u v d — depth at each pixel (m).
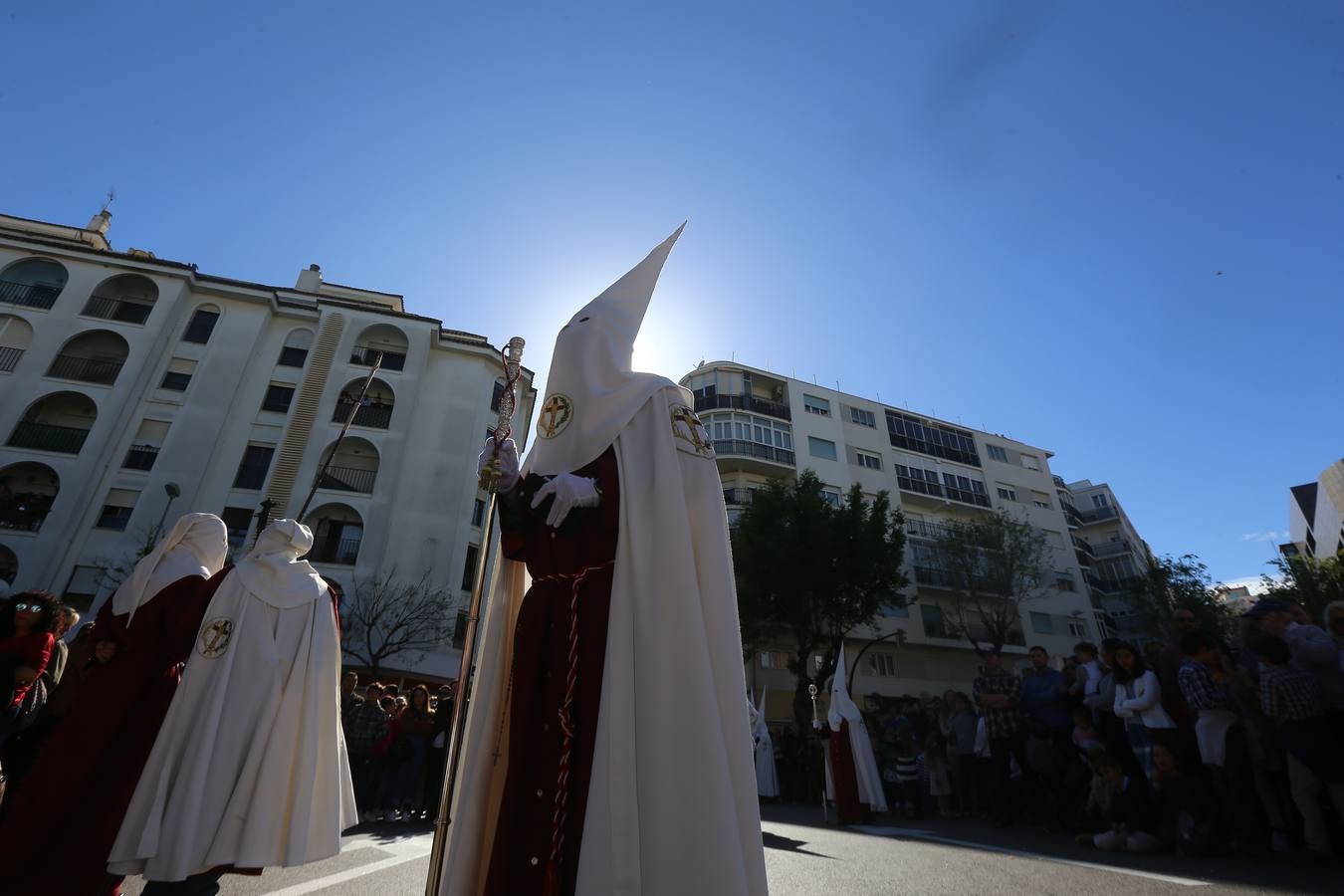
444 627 28.19
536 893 1.61
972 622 40.72
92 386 29.08
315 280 36.53
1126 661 6.74
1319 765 4.88
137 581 3.57
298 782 3.41
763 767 16.44
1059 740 7.96
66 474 27.44
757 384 44.66
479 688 1.98
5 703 4.62
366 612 26.78
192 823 3.05
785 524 28.98
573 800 1.65
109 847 3.13
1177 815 5.78
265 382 31.31
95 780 3.22
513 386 2.15
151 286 32.00
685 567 1.83
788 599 28.08
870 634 37.00
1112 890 4.14
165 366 30.50
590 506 1.91
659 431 2.03
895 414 47.25
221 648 3.47
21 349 29.52
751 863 1.66
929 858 5.70
